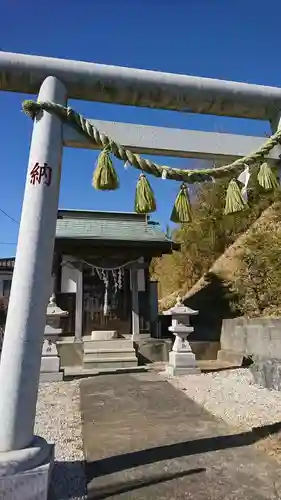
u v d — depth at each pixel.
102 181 3.28
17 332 2.80
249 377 8.16
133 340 11.45
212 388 7.12
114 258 12.07
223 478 3.13
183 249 17.38
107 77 3.45
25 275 2.90
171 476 3.19
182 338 9.29
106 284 11.91
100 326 11.81
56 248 11.58
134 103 3.67
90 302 11.91
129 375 9.16
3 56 3.25
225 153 3.79
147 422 4.93
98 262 11.97
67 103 3.52
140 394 6.80
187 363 9.03
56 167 3.25
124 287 12.20
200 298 14.20
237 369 9.35
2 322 13.62
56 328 8.81
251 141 3.91
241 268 12.31
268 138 3.96
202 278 15.47
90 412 5.57
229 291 12.66
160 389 7.24
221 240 15.99
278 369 6.76
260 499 2.77
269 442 3.95
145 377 8.77
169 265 19.53
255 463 3.44
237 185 3.65
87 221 13.06
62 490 2.95
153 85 3.56
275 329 8.98
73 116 3.33
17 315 2.83
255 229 12.44
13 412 2.66
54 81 3.34
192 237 17.05
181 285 17.73
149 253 12.27
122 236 11.98
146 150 3.63
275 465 3.38
